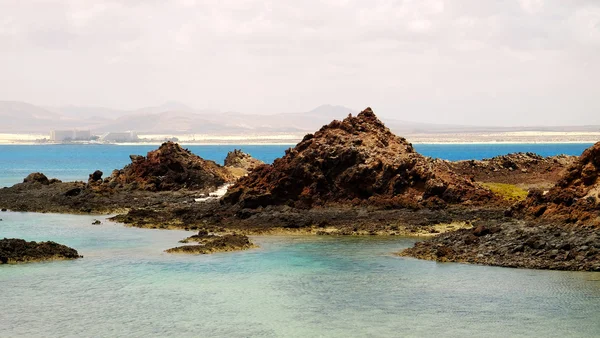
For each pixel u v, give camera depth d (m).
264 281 62.03
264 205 99.31
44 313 52.81
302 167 100.31
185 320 51.00
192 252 74.50
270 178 101.75
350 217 93.69
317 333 47.97
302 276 63.59
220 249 75.62
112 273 65.25
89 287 60.22
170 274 64.88
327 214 94.88
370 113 113.00
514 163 140.00
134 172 136.12
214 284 61.12
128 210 111.81
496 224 75.06
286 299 56.25
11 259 69.75
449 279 61.12
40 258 70.81
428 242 75.31
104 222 99.94
